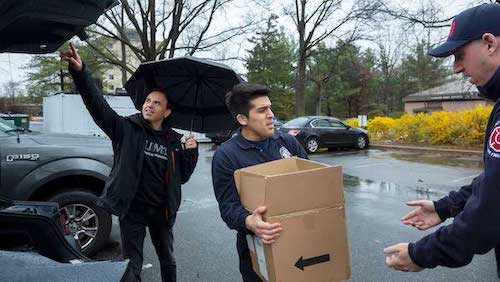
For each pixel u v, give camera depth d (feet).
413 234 16.02
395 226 17.12
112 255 14.03
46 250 7.52
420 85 162.20
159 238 9.83
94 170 13.34
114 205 9.00
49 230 7.55
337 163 38.17
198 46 62.64
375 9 64.44
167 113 9.67
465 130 47.91
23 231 7.48
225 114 10.15
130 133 9.12
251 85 6.82
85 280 4.16
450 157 41.60
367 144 52.13
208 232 16.58
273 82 139.23
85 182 13.91
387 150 50.29
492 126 4.27
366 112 157.69
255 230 5.46
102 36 61.93
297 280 5.47
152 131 9.36
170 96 9.73
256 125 6.79
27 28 4.37
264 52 139.23
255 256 6.13
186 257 13.84
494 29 4.31
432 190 24.88
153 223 9.77
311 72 141.08
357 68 154.30
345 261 5.70
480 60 4.41
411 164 36.91
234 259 13.67
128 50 83.46
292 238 5.41
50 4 3.81
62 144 13.79
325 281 5.60
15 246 7.48
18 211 7.57
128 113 45.60
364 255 13.82
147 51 60.08
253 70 132.36
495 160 3.92
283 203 5.37
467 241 4.03
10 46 4.93
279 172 6.49
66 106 43.06
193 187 26.50
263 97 6.82
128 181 9.00
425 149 47.93
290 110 143.74
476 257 13.46
